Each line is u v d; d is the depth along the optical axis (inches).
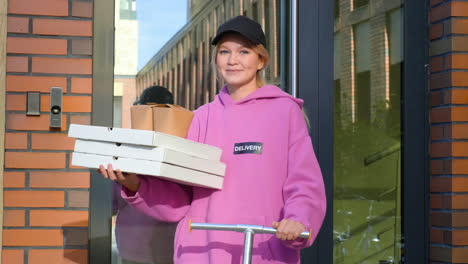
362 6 158.9
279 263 105.0
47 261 136.8
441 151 153.9
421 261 155.9
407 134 156.7
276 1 155.4
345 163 156.9
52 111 137.7
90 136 100.8
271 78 154.1
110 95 141.5
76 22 140.4
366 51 159.0
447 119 152.5
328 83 156.3
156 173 96.3
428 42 158.1
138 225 142.9
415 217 156.1
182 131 108.2
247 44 110.8
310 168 106.2
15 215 135.9
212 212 106.5
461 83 151.6
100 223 139.8
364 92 158.2
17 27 137.6
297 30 155.3
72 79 139.6
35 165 136.9
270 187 106.3
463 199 150.8
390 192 157.9
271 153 107.2
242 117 110.2
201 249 108.1
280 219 106.3
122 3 145.6
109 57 141.6
